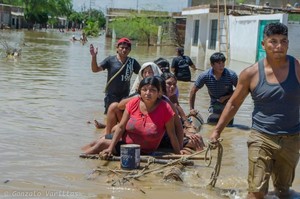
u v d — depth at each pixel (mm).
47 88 14008
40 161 6809
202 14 36844
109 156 7016
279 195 5730
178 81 17375
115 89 10297
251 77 5402
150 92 7074
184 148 7613
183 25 48781
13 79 15531
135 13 52812
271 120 5352
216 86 10062
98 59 25984
